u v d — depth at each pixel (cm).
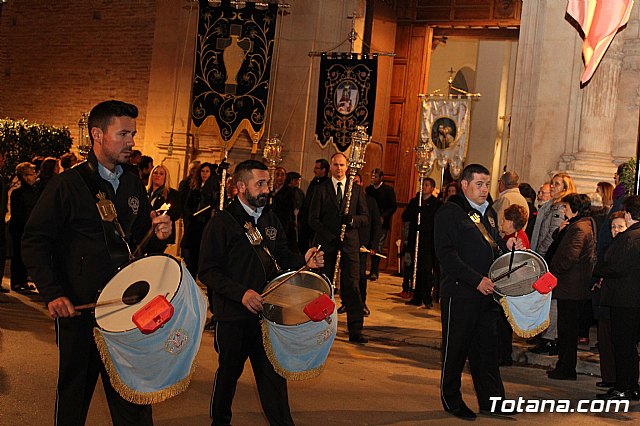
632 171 1093
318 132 1661
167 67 1894
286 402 565
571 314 901
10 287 1292
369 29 1830
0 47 2172
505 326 967
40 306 1133
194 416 653
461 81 2794
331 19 1736
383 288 1634
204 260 564
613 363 859
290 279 555
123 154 466
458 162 1850
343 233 1046
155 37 1919
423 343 1088
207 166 1256
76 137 2056
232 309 562
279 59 1753
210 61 1748
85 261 456
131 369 448
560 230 945
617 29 1215
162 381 457
